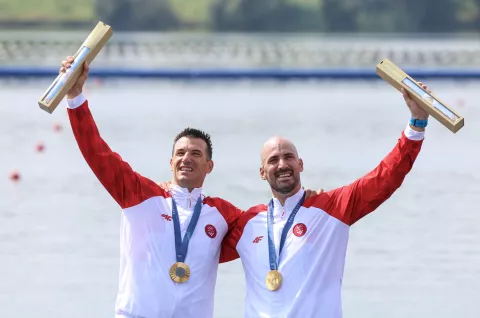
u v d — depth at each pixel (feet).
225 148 254.47
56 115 328.90
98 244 158.92
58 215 178.40
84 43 89.81
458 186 206.08
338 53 533.96
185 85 434.30
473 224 172.45
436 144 269.64
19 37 606.55
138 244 90.38
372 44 611.47
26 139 275.39
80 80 89.71
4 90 400.88
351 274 143.33
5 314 124.98
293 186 89.61
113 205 187.42
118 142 263.49
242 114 333.01
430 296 132.87
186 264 89.66
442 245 158.51
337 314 87.56
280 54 537.65
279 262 88.43
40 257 151.12
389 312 126.41
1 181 211.41
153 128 293.64
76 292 134.82
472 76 402.93
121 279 90.99
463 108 351.46
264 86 436.76
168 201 92.17
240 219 92.53
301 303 86.94
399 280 140.26
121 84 431.84
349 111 347.15
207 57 566.36
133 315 88.94
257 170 219.20
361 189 89.25
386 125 308.60
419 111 88.22
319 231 88.89
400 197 194.90
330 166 227.61
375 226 171.42
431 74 403.34
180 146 93.04
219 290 135.13
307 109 352.08
